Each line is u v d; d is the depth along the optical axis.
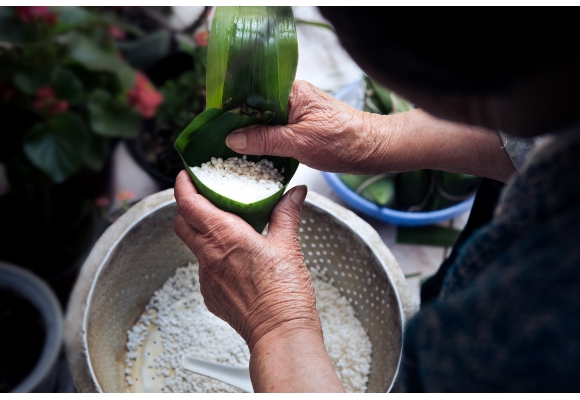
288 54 0.71
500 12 0.31
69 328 0.81
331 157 0.80
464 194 1.11
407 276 1.17
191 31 1.00
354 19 0.35
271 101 0.74
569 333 0.32
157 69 1.00
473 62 0.34
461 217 1.22
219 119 0.73
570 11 0.31
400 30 0.34
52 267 0.98
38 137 0.82
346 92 1.15
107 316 0.90
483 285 0.39
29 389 0.83
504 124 0.41
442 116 0.44
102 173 0.99
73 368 0.78
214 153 0.78
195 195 0.71
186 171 0.75
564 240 0.35
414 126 0.82
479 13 0.32
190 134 0.75
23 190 0.91
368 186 1.09
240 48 0.69
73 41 0.83
